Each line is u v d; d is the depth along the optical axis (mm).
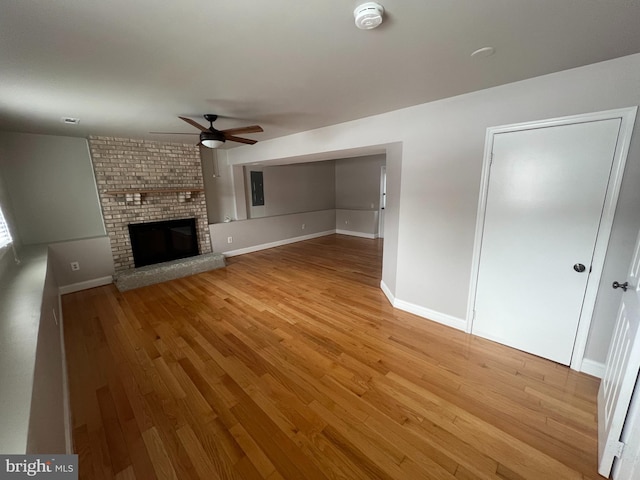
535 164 2195
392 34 1490
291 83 2180
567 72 1970
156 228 4727
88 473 1452
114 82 2086
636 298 1506
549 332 2311
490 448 1566
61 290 3900
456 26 1411
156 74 1962
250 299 3695
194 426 1737
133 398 1970
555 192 2141
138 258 4562
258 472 1452
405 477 1416
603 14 1298
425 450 1562
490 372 2205
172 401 1940
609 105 1857
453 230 2738
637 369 1252
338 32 1465
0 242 2568
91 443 1624
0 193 2975
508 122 2271
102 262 4230
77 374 2225
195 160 5141
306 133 4043
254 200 6594
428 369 2248
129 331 2889
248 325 2996
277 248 6676
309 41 1557
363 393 2000
